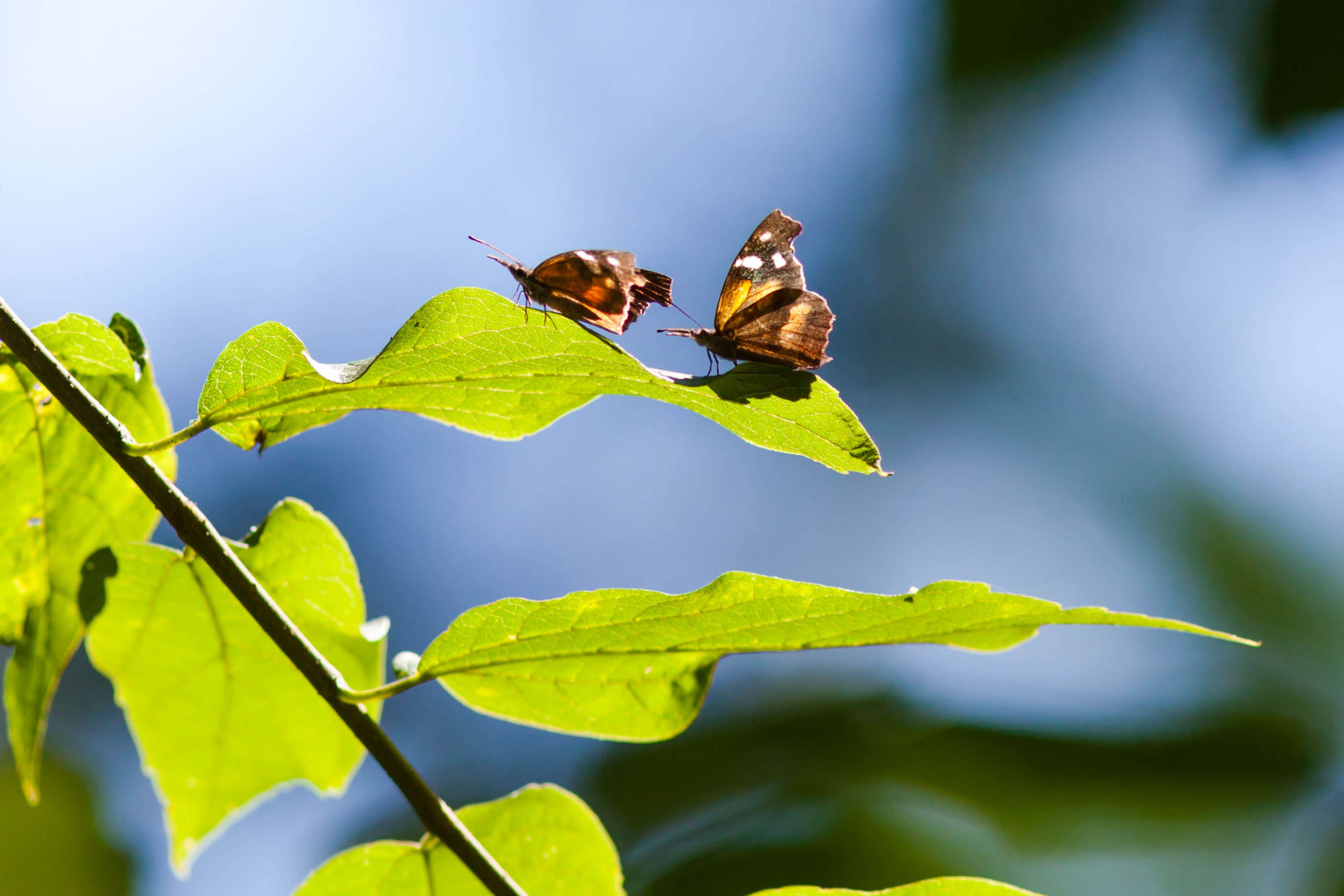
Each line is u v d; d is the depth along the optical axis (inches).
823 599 35.8
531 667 36.3
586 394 36.1
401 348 35.9
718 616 36.0
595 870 36.8
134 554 37.0
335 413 36.4
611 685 36.3
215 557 36.2
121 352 36.9
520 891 36.2
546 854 36.8
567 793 36.9
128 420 37.1
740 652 36.2
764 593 35.9
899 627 35.9
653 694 36.3
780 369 35.9
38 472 37.1
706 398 36.0
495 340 35.8
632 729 36.4
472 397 36.1
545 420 36.2
